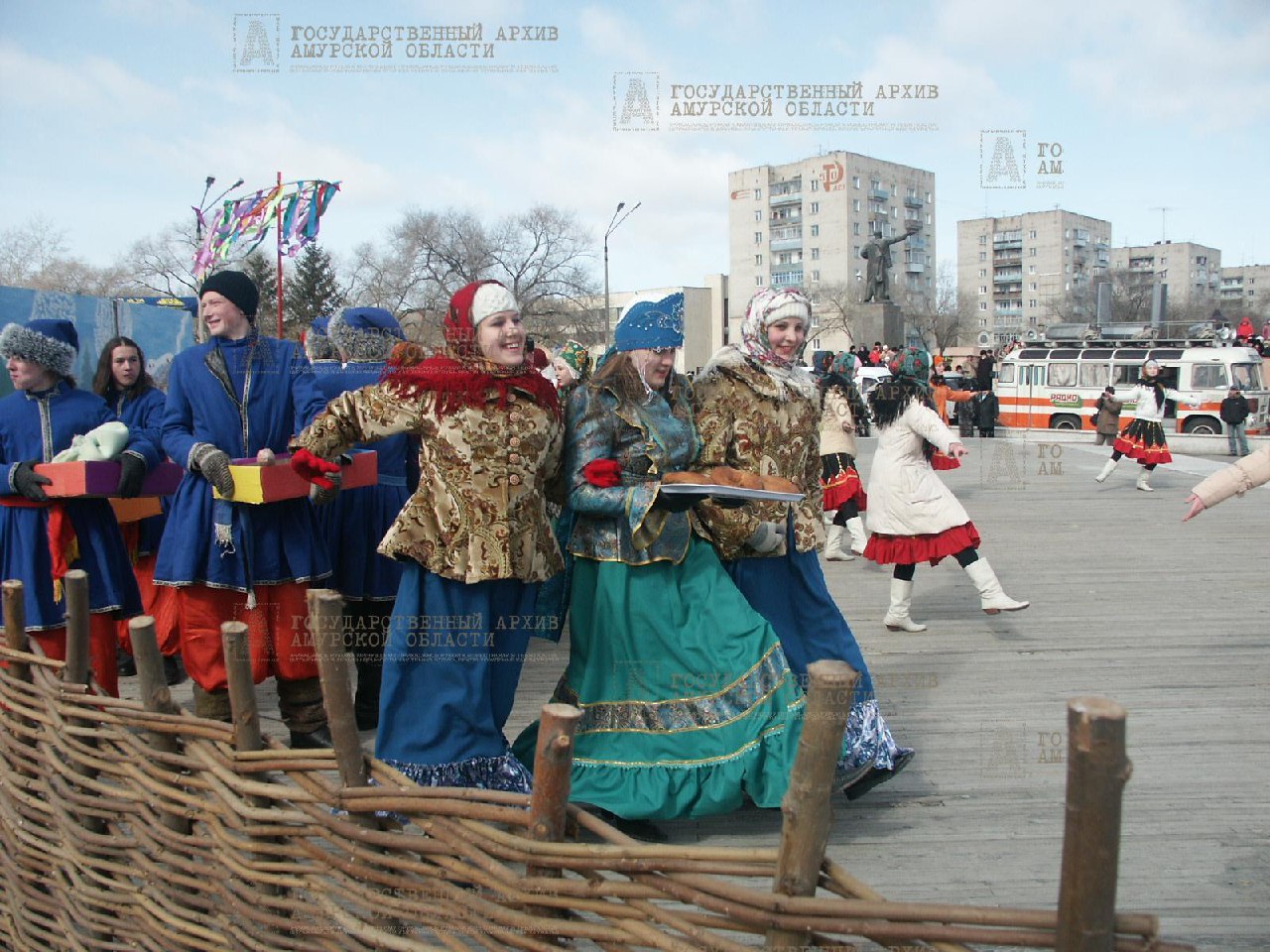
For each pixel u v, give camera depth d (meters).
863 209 59.12
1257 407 26.08
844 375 8.34
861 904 1.86
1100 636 5.89
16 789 3.11
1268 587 7.08
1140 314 69.25
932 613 6.56
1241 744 4.18
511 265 34.06
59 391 4.42
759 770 3.22
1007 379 28.52
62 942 2.97
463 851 2.24
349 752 2.41
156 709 2.69
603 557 3.38
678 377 3.80
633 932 2.06
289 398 4.23
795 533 3.80
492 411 3.20
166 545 3.96
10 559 4.15
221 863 2.58
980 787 3.81
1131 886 3.08
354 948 2.38
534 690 5.05
